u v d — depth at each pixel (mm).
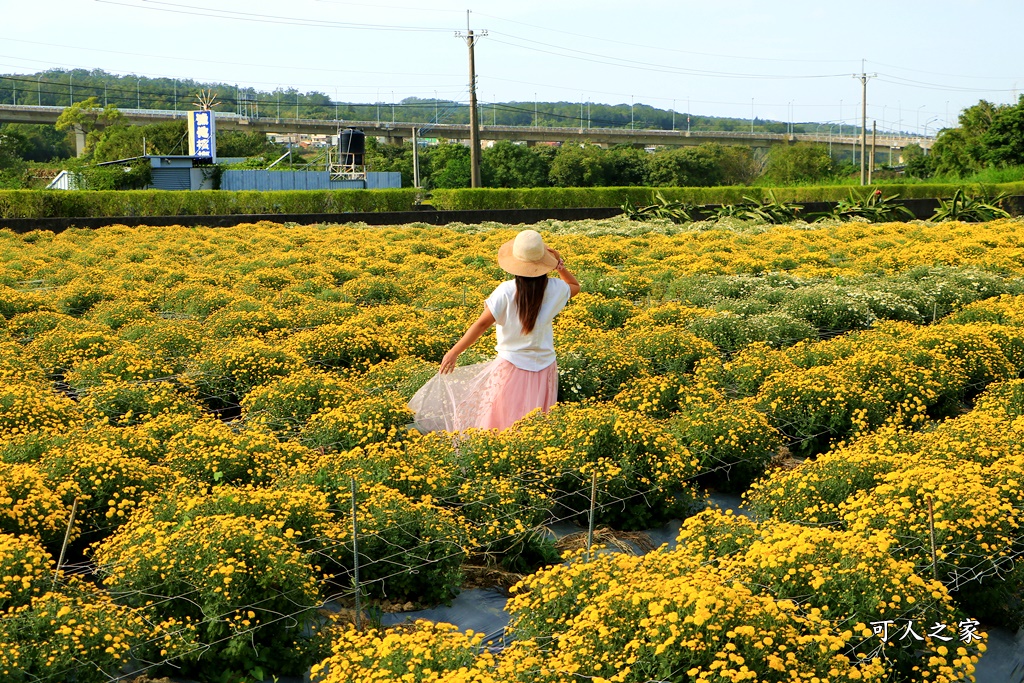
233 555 4449
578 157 78250
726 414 7059
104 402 7973
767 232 25781
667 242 22375
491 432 6430
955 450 5879
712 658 3480
